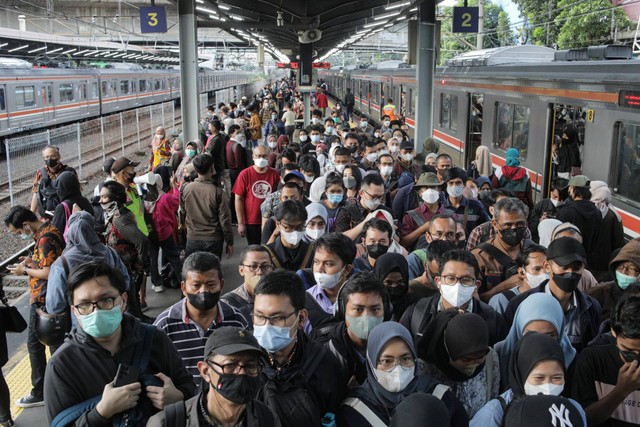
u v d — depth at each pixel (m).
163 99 47.16
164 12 14.55
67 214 6.68
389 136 12.79
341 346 3.94
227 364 2.81
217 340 2.87
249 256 4.78
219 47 54.75
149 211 8.42
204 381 3.01
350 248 4.63
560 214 7.18
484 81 15.75
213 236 7.71
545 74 12.23
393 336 3.28
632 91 9.27
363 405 3.36
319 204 5.91
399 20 20.30
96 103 35.00
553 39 32.03
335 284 4.62
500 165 14.74
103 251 5.25
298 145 11.91
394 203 7.59
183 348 4.20
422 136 15.56
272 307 3.50
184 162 11.09
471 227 7.21
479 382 3.71
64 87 31.33
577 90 10.93
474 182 8.25
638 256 4.74
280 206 5.50
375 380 3.38
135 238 6.83
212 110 20.47
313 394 3.56
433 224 5.62
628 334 3.56
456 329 3.54
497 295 4.82
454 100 18.62
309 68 23.17
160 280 8.88
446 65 19.88
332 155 10.66
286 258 5.59
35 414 5.82
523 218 5.52
